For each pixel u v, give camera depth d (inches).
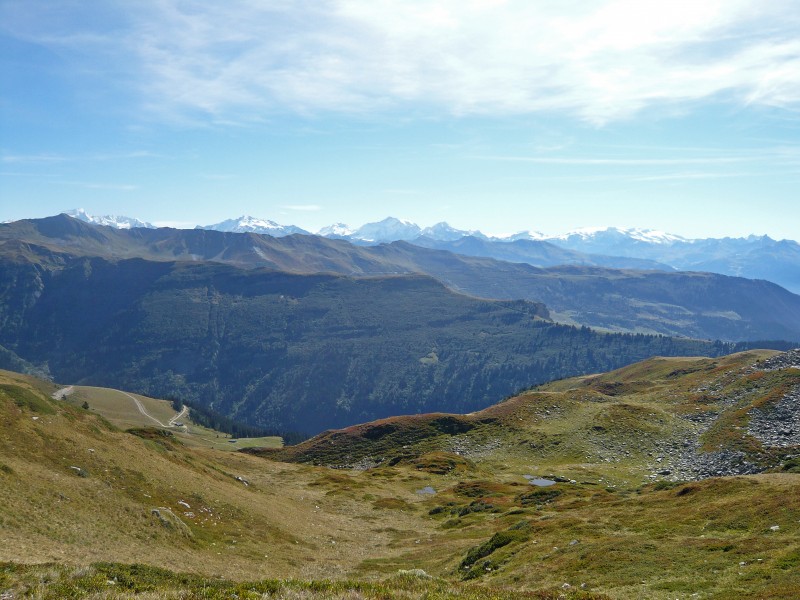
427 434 5974.4
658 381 7800.2
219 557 1734.7
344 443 6166.3
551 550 1566.2
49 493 1620.3
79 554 1307.8
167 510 1886.1
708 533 1449.3
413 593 905.5
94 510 1660.9
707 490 1953.7
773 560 1103.0
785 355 5792.3
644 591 1082.1
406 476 4367.6
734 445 4010.8
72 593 812.6
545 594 965.8
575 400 6161.4
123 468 2128.4
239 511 2299.5
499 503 3122.5
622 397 6692.9
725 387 5644.7
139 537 1622.8
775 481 1845.5
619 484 3831.2
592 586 1181.1
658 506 1936.5
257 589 864.3
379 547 2326.5
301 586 883.4
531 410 6038.4
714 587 1029.2
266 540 2097.7
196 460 3002.0
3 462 1669.5
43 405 2284.7
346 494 3558.1
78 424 2363.4
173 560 1524.4
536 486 3836.1
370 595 850.8
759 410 4446.4
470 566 1734.7
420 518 3068.4
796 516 1381.6
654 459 4372.5
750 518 1480.1
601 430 5123.0
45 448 1958.7
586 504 2536.9
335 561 2001.7
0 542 1208.8
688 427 4845.0
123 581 946.7
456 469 4564.5
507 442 5383.9
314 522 2650.1
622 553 1362.0
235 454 5022.1
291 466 4704.7
